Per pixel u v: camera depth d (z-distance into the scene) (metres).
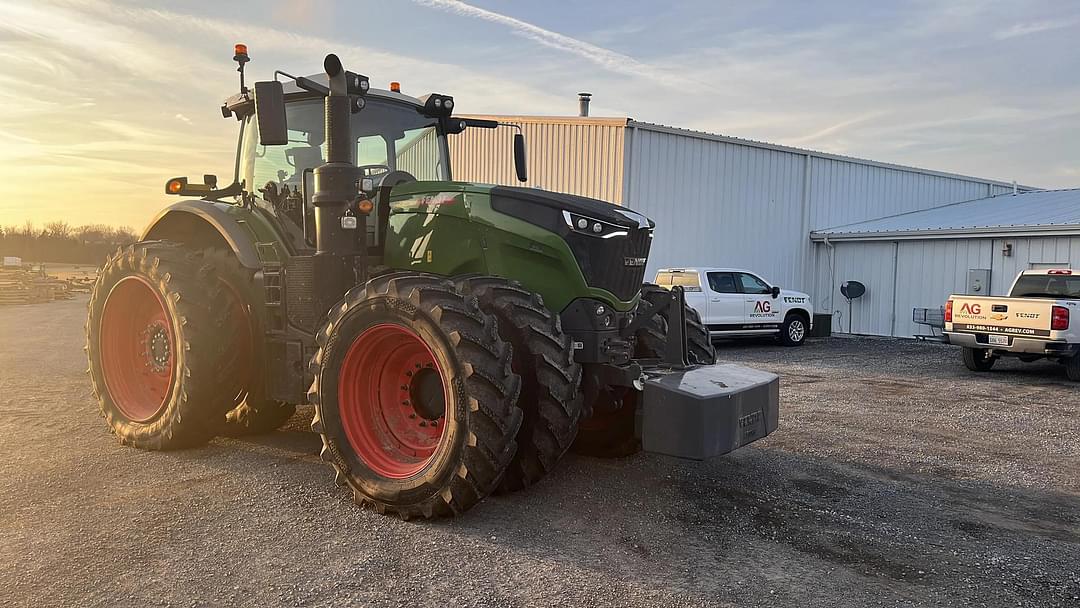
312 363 4.41
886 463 5.62
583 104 18.48
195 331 5.18
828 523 4.18
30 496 4.32
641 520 4.11
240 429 5.89
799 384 9.91
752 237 18.70
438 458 3.90
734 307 14.84
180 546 3.58
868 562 3.61
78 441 5.68
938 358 13.42
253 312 5.43
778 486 4.89
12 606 2.94
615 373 4.41
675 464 5.31
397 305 4.05
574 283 4.44
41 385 8.30
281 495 4.40
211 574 3.26
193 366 5.18
